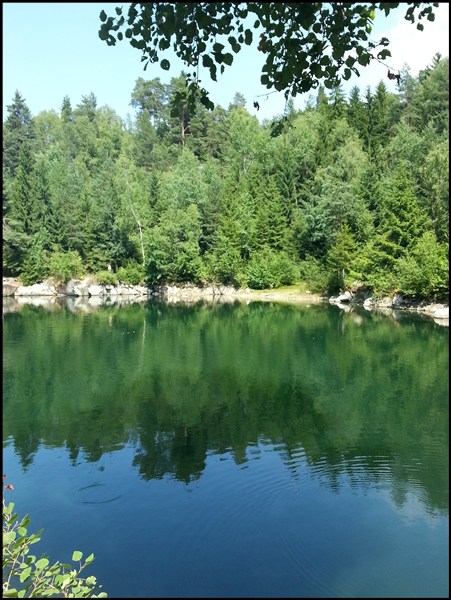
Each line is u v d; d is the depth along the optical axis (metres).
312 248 62.50
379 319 39.56
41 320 42.50
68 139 116.75
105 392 20.56
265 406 18.17
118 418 17.31
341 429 15.51
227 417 17.06
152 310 50.22
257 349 28.64
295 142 75.81
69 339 33.00
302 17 5.39
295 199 68.94
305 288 59.25
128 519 10.37
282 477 12.08
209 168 80.06
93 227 70.44
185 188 72.44
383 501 10.79
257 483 11.81
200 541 9.52
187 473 12.55
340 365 24.17
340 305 50.62
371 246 49.72
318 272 57.56
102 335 34.53
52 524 10.34
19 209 68.31
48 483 12.30
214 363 25.28
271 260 64.38
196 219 67.81
